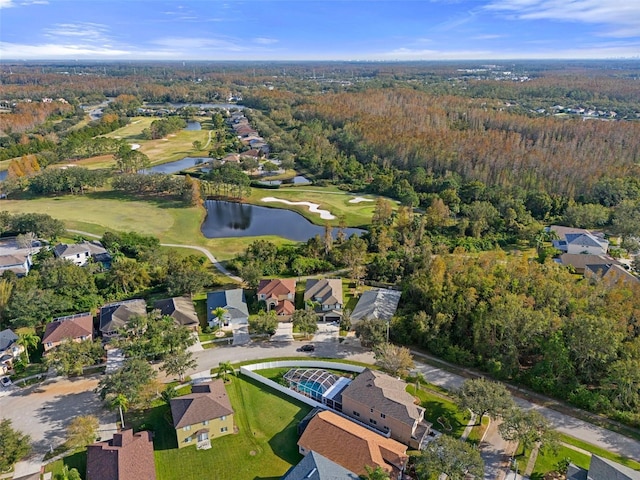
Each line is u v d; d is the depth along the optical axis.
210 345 76.31
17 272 96.75
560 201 140.50
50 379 67.88
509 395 56.50
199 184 161.62
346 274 104.19
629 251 114.00
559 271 85.38
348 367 69.94
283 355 73.75
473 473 46.69
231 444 55.69
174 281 90.50
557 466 52.03
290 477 46.75
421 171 164.75
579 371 65.94
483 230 126.12
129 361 63.53
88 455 50.88
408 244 112.75
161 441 55.94
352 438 52.09
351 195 162.38
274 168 185.88
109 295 91.56
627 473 47.00
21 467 52.06
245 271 95.19
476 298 75.62
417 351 74.62
